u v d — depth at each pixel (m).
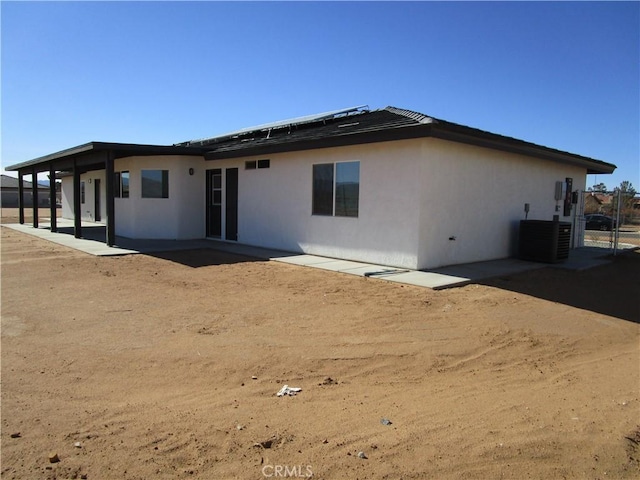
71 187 29.19
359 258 11.03
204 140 20.53
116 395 4.06
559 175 15.27
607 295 8.71
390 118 10.84
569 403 4.10
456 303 7.47
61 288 8.35
